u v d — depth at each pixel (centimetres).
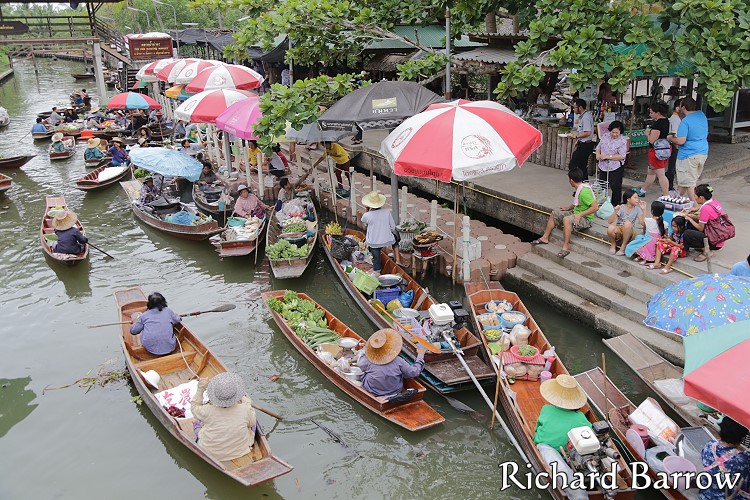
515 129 1046
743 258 967
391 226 1218
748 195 1234
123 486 775
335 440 834
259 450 759
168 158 1590
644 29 1050
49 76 5475
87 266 1432
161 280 1352
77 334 1142
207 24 5362
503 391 843
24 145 2750
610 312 1005
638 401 870
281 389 945
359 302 1142
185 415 841
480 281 1181
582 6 1105
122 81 4128
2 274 1398
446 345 940
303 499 741
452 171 975
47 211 1684
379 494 745
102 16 6944
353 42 1540
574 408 694
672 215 1017
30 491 768
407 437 832
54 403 940
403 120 1209
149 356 976
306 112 1209
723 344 563
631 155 1469
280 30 1345
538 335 936
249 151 1912
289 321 1069
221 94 1762
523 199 1301
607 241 1112
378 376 839
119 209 1834
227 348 1059
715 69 998
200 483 780
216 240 1418
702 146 1086
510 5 1427
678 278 958
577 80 1049
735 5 1036
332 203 1658
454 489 747
